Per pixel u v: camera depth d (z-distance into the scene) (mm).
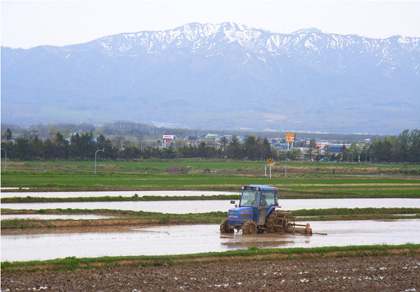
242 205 105125
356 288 66875
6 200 149250
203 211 141125
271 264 77500
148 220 116500
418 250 89812
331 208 150250
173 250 83812
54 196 169625
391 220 136750
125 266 72312
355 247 87750
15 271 67000
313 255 83500
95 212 129250
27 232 98938
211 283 66375
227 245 89625
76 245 86000
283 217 105562
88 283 64000
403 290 66812
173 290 62688
